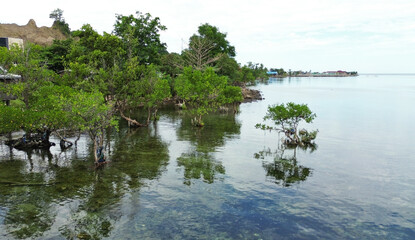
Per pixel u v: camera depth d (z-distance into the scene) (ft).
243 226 58.70
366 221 62.03
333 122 197.67
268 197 73.15
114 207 65.05
